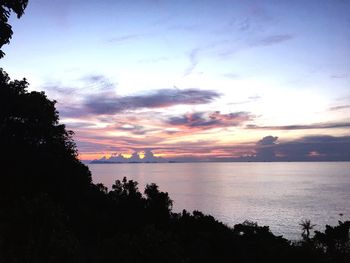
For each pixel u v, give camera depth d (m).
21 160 40.25
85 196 54.12
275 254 38.72
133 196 62.47
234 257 40.44
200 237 44.78
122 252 12.12
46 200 12.69
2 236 11.61
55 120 50.59
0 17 11.55
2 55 11.91
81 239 39.31
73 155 52.72
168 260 11.88
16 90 44.91
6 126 42.12
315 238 62.75
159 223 57.97
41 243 11.47
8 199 33.25
